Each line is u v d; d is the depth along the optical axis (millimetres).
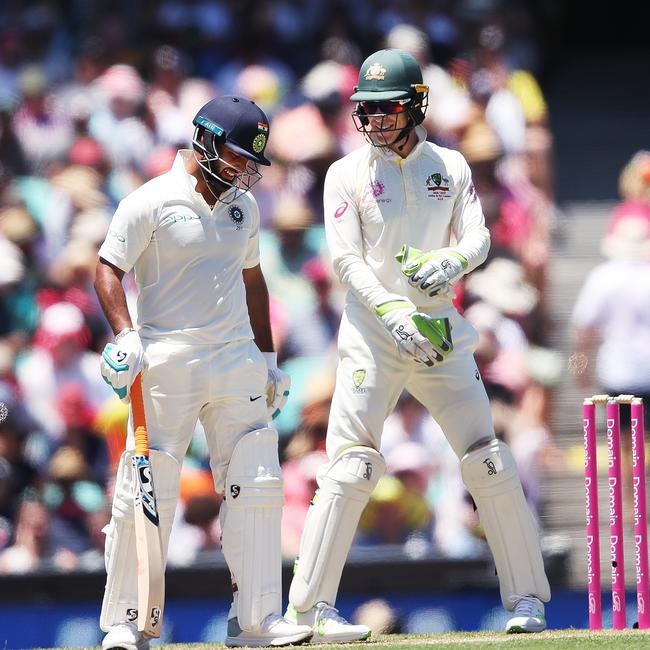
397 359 18016
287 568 28297
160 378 16438
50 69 38656
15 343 30734
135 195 16438
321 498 18156
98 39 39219
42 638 28000
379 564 28203
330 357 31328
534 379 32062
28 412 29828
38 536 29156
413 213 17938
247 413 16766
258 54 39781
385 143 17812
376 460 18078
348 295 18406
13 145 35062
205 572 28000
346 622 18047
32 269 32250
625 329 30000
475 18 40500
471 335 18281
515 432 30844
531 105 37656
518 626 17875
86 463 29891
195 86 37469
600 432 32406
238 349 16734
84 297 31344
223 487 16922
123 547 16312
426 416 29625
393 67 17672
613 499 18641
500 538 18281
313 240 33500
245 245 16828
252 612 16625
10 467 29609
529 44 46969
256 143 16453
